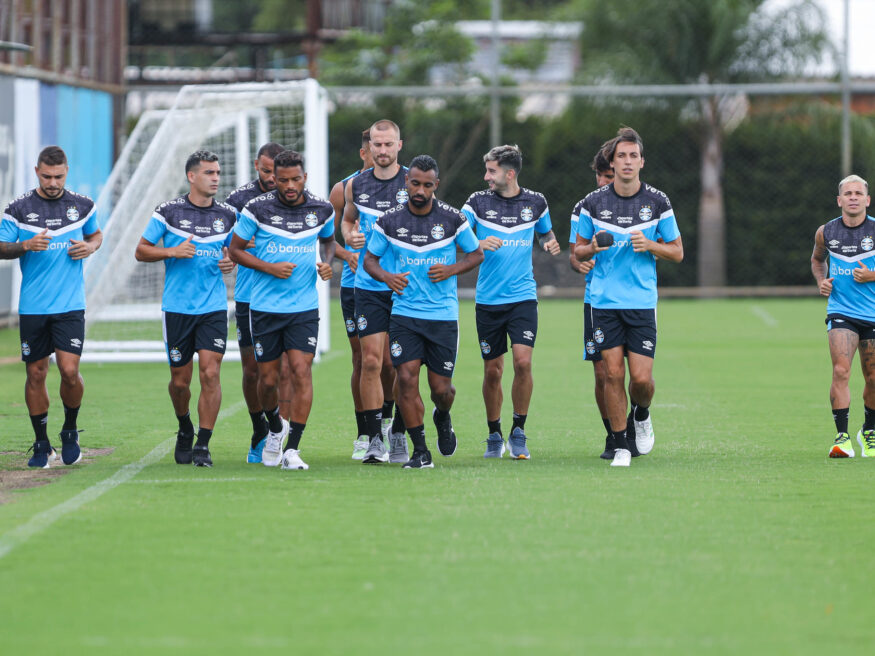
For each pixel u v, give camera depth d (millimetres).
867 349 30453
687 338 67125
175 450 29406
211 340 28625
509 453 30719
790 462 29141
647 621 16500
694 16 99812
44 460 28969
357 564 19312
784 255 101688
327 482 26172
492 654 15227
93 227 29656
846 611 16953
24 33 74312
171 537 21031
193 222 28516
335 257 30547
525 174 102500
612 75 99938
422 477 26797
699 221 101625
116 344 56812
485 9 119875
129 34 103438
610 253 28500
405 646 15508
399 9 110562
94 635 15953
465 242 28188
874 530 21625
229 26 140500
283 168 27562
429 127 101938
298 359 27969
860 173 99875
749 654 15242
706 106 99438
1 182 69375
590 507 23406
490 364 30266
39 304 28688
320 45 106500
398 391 28531
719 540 20844
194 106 55312
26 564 19344
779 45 99812
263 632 16047
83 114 81438
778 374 49906
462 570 18953
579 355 57719
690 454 30531
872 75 99438
